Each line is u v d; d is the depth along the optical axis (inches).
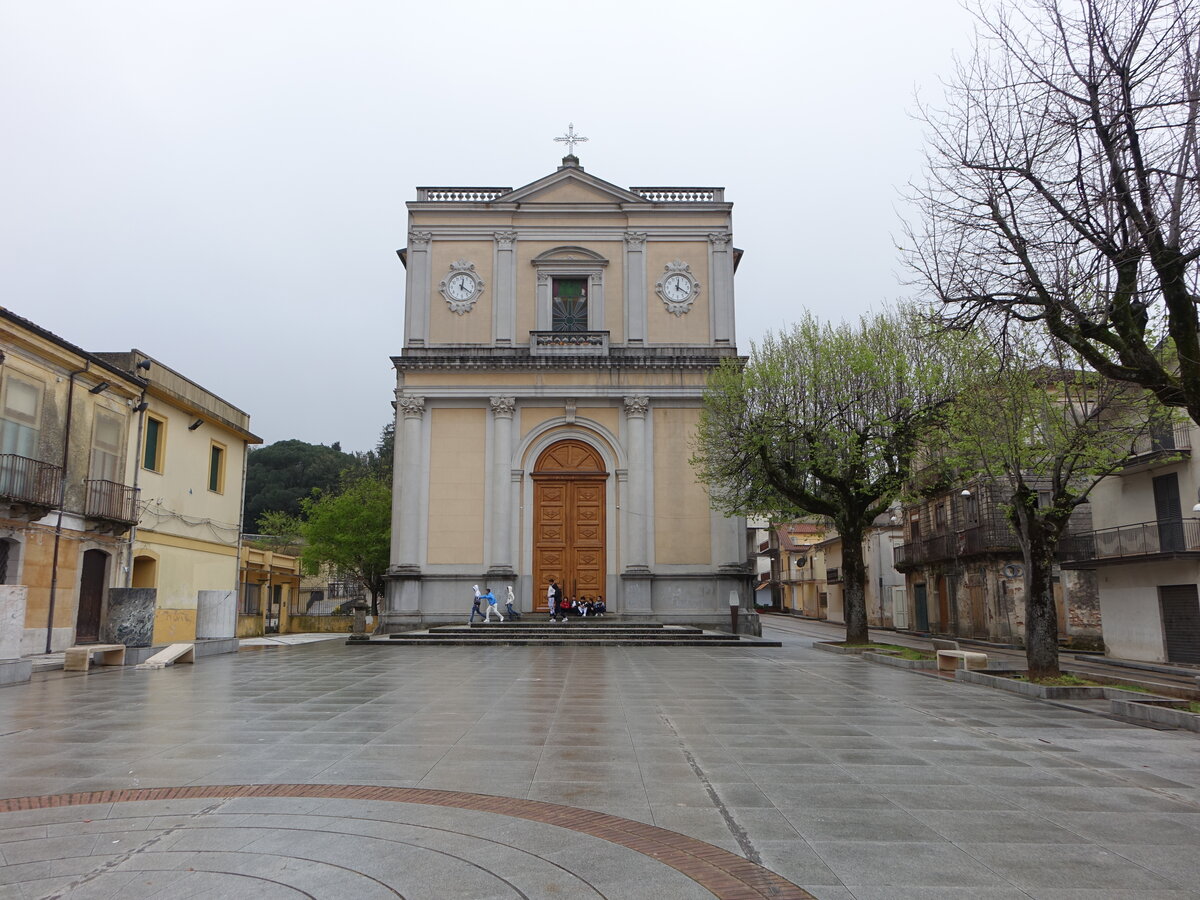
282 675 604.7
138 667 658.2
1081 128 399.9
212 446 1074.7
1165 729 393.1
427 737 346.3
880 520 1967.3
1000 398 595.8
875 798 254.4
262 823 220.7
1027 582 585.6
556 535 1131.9
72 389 767.7
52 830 214.1
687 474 1136.2
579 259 1197.7
